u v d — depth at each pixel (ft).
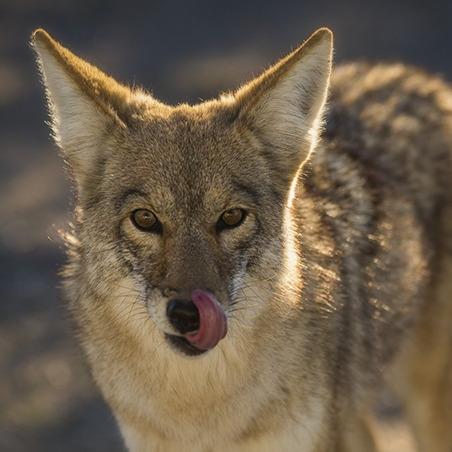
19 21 111.45
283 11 109.91
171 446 28.71
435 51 92.17
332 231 30.45
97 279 26.73
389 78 37.63
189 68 90.27
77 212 28.58
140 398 27.89
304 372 27.91
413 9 104.68
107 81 28.48
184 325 23.84
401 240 33.12
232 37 102.32
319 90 26.81
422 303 34.78
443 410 36.19
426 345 35.88
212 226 25.14
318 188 31.24
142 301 26.02
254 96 26.55
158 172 25.41
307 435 28.30
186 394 27.43
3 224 65.62
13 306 53.93
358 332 30.73
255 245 25.89
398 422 43.42
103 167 26.78
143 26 108.99
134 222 25.40
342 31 99.66
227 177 25.64
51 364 47.78
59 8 114.52
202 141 26.21
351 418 30.91
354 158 33.32
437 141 35.58
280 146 27.07
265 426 27.89
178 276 24.11
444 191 35.12
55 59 26.05
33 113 88.48
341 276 30.09
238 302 26.03
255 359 27.17
